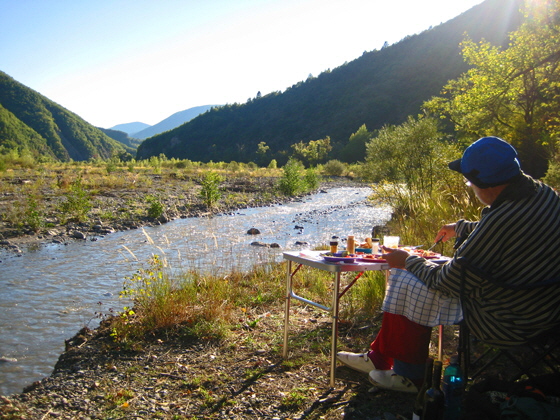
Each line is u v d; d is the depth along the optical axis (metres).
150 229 12.33
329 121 140.38
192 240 10.74
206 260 8.25
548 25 15.23
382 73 149.38
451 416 2.40
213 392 3.09
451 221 6.92
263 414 2.77
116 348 3.99
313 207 18.69
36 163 33.47
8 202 14.16
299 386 3.14
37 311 5.38
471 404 2.48
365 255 3.25
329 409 2.81
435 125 12.02
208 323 4.38
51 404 3.00
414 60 145.38
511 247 2.23
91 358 3.80
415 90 132.88
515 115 17.73
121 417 2.78
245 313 4.88
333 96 153.38
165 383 3.26
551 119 15.73
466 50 17.38
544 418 2.12
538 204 2.23
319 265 3.11
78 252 9.13
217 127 171.62
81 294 6.15
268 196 21.66
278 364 3.53
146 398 3.04
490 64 16.64
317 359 3.60
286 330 3.62
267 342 4.02
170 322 4.45
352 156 73.50
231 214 16.08
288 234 11.97
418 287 2.77
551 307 2.26
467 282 2.39
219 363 3.59
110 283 6.76
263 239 11.14
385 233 8.15
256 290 5.80
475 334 2.50
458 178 10.02
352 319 4.49
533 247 2.21
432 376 2.49
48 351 4.15
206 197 17.33
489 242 2.27
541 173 16.91
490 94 16.66
